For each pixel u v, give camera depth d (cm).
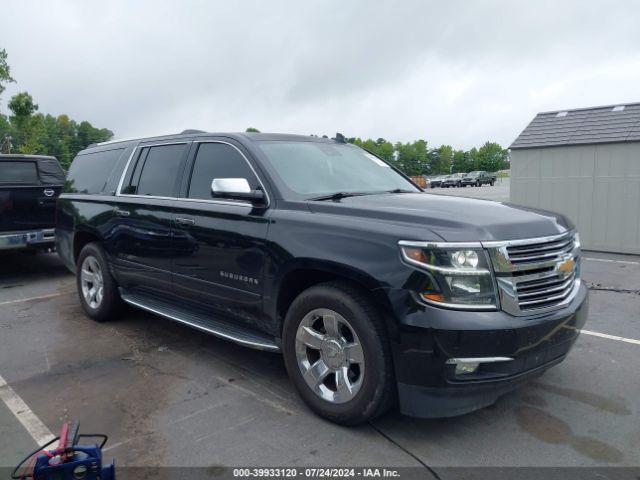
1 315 609
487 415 345
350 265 311
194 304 446
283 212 365
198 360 451
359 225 322
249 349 479
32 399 379
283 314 368
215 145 442
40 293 731
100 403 370
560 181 1063
